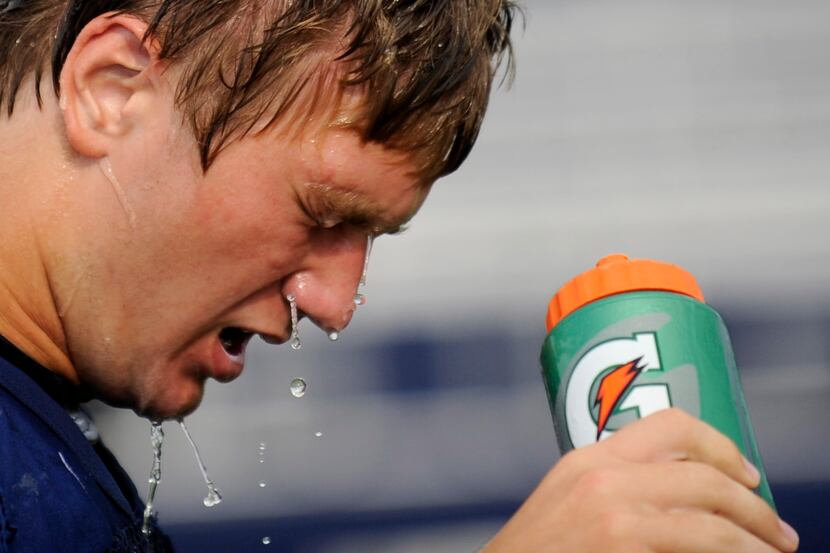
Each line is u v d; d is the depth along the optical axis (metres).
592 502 3.07
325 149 3.96
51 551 3.77
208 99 3.98
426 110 3.96
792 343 11.52
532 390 11.23
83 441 4.09
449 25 4.03
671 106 12.55
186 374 4.36
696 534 3.04
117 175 4.06
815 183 12.23
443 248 12.05
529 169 12.48
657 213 12.30
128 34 4.04
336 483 10.50
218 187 4.00
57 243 4.08
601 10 12.73
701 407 3.31
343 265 4.24
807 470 10.59
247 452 10.48
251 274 4.15
